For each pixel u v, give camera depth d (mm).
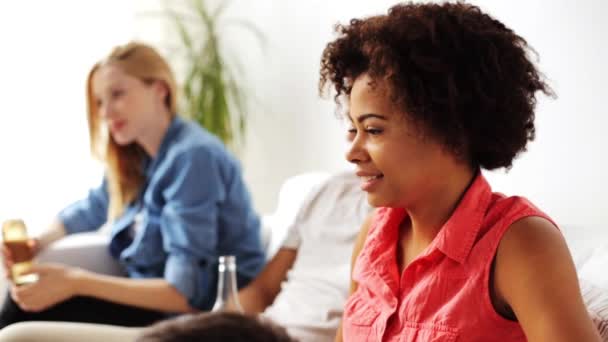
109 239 2602
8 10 3578
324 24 3139
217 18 3773
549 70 2055
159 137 2410
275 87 3502
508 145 1013
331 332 1764
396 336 1049
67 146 3680
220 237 2375
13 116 3600
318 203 2023
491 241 979
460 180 1031
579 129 1969
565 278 930
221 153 2348
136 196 2533
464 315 981
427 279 1026
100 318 2205
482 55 982
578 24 1961
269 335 530
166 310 2219
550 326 906
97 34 3717
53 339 1733
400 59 975
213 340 520
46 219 3652
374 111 995
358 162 1030
